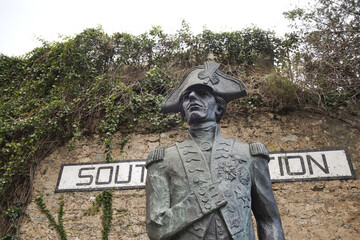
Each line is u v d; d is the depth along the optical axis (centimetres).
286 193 554
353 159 576
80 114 693
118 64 750
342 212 528
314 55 698
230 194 215
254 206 234
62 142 680
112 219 572
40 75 759
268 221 228
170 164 239
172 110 296
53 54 772
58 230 576
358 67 666
